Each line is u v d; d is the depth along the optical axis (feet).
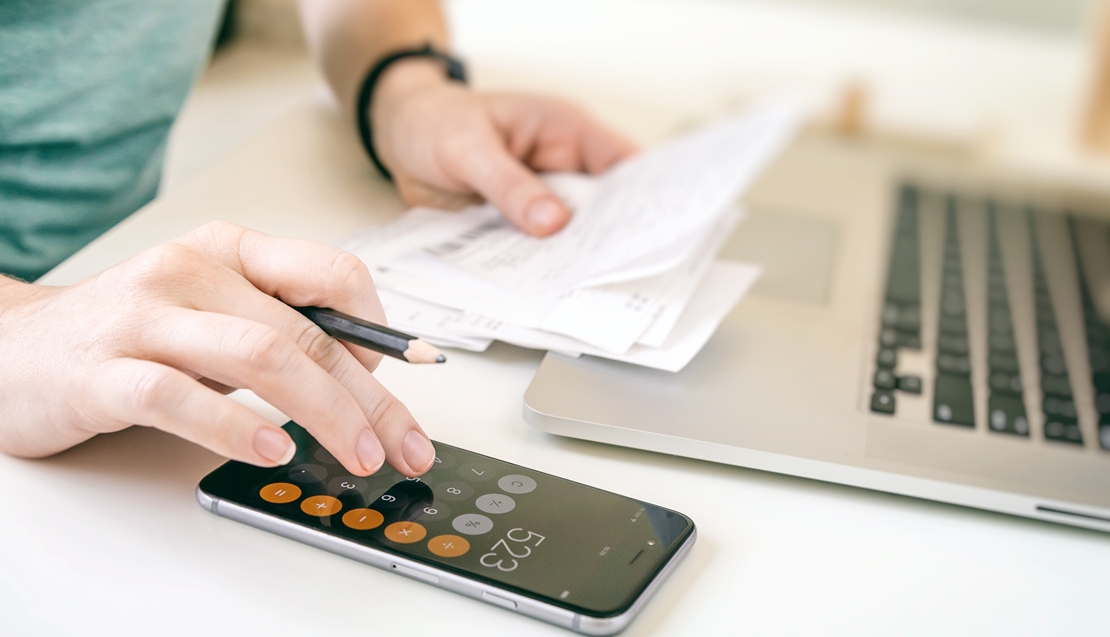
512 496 1.14
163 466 1.18
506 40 3.66
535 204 1.91
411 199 2.14
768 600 1.05
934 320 1.84
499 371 1.51
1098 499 1.24
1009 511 1.25
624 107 3.02
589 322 1.53
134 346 1.07
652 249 1.65
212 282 1.14
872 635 1.02
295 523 1.06
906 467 1.28
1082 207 2.71
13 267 2.06
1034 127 3.39
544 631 0.97
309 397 1.06
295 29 3.43
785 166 2.80
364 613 0.97
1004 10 4.77
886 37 4.27
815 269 2.01
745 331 1.65
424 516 1.09
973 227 2.45
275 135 2.44
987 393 1.56
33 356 1.11
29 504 1.09
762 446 1.29
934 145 3.20
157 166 2.50
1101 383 1.65
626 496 1.18
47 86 2.06
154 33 2.30
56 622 0.93
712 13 4.37
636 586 1.00
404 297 1.63
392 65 2.39
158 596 0.97
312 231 1.90
